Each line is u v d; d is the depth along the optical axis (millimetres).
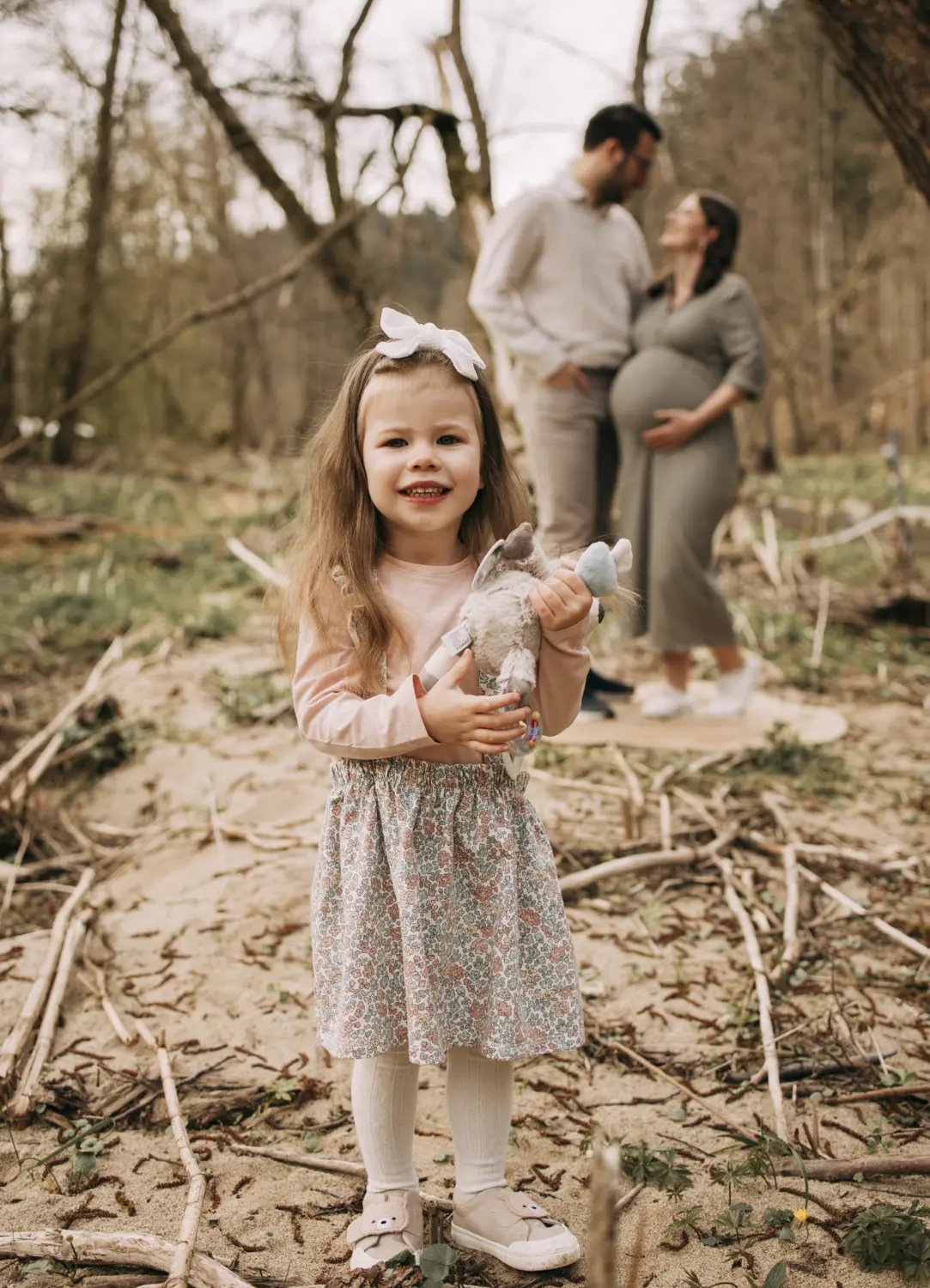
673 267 4883
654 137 4734
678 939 3215
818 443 29672
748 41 17453
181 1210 2189
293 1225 2139
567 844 3762
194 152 20516
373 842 1991
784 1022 2812
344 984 1969
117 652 5902
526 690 1911
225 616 6684
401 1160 2078
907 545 8117
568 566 2053
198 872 3652
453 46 8305
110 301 20969
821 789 4309
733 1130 2404
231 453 24953
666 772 4371
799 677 5855
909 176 3463
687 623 4848
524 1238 1984
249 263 24422
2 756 4641
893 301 30172
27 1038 2758
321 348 24094
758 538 9242
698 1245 2072
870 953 3150
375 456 2021
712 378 4738
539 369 4777
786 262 26047
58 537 9719
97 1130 2434
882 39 3180
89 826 4117
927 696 5715
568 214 4746
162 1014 2887
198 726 4984
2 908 3479
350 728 1931
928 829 4020
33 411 20734
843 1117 2467
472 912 1993
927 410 29734
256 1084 2600
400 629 2061
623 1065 2668
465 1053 2084
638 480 4840
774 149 24297
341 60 8742
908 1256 1986
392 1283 1911
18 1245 2020
